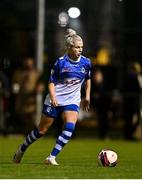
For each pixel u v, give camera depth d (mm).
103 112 45656
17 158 26047
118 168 24656
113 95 46062
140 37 48781
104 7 49125
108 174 22359
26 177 21203
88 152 34344
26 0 49312
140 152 34781
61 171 23031
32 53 48906
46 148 36844
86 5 49125
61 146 25219
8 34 49250
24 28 49156
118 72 48344
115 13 49031
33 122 46156
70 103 25078
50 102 25094
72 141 44219
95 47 48844
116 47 48844
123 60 48750
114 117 46969
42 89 46156
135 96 45375
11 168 23922
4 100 46469
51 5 48969
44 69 48219
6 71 47781
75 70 25047
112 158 25219
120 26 48938
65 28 48875
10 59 48719
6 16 49344
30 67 46156
